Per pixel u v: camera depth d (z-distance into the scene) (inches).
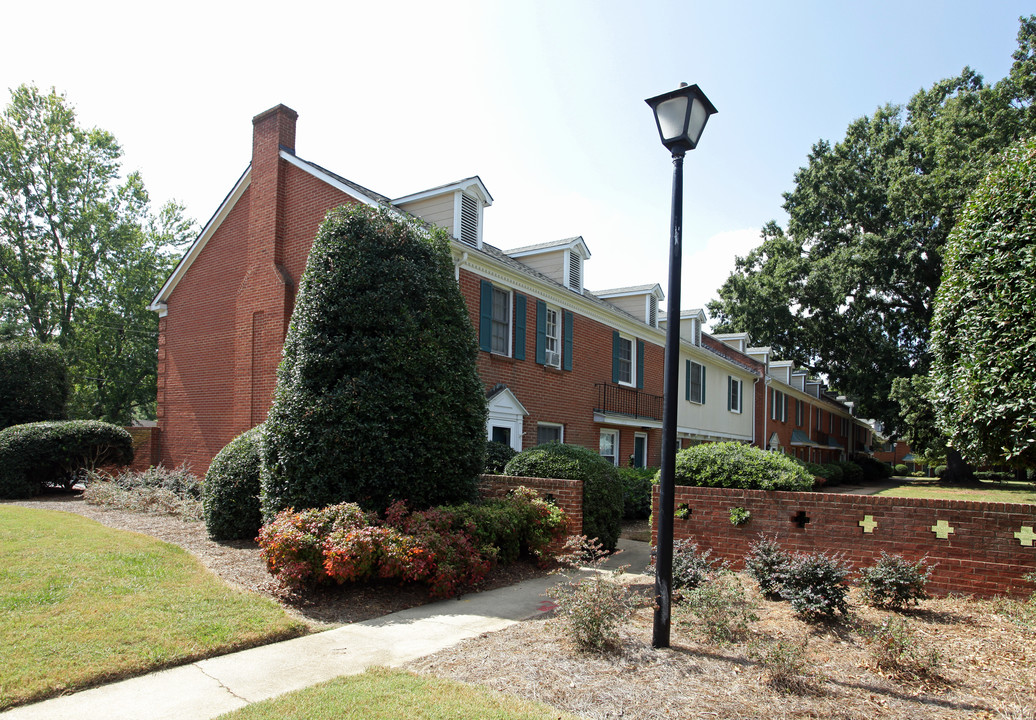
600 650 197.5
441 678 175.5
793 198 1610.5
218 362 585.0
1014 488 1277.1
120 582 248.1
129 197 1219.2
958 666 187.2
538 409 610.2
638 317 841.5
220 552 325.4
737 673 180.7
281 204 542.0
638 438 828.0
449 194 534.9
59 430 561.3
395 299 338.0
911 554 286.4
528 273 585.3
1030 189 223.1
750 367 1254.3
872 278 1332.4
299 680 175.0
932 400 262.7
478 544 300.7
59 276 1116.5
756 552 277.3
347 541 252.4
